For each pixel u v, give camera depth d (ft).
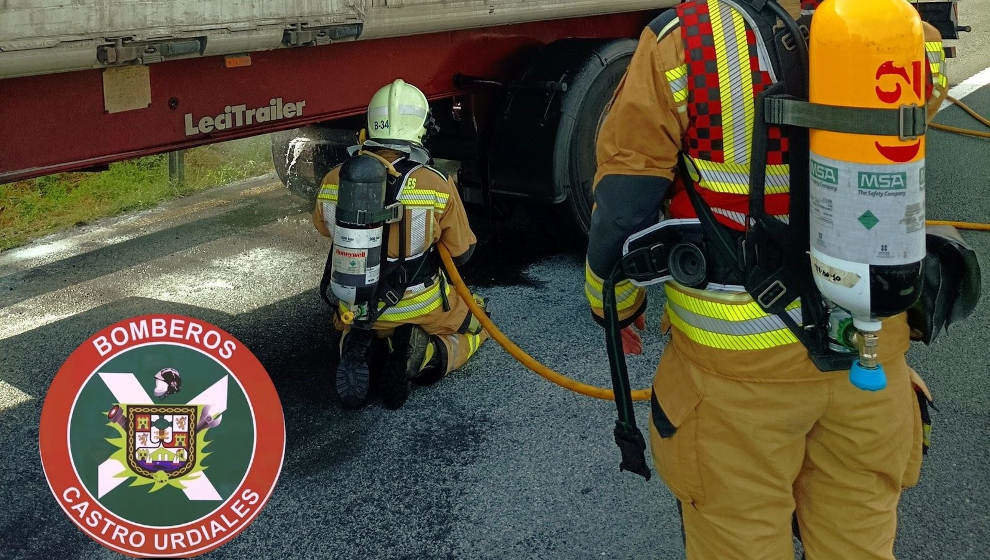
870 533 5.42
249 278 14.73
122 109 8.23
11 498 9.09
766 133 4.70
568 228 14.26
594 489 8.94
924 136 4.24
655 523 8.40
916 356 11.46
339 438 9.98
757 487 5.25
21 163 7.55
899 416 5.24
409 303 10.23
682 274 5.14
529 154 13.24
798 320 4.91
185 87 8.76
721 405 5.16
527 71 13.42
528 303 13.43
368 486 9.10
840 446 5.27
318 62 10.19
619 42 13.84
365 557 8.06
